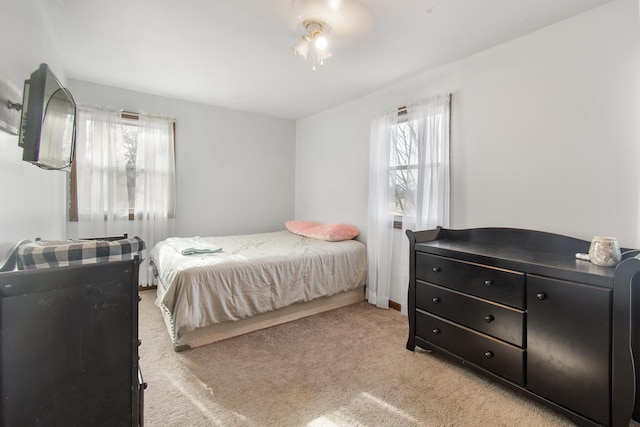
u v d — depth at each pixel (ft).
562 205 6.56
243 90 10.99
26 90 4.17
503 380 5.80
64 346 3.00
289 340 8.07
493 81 7.66
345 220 12.55
